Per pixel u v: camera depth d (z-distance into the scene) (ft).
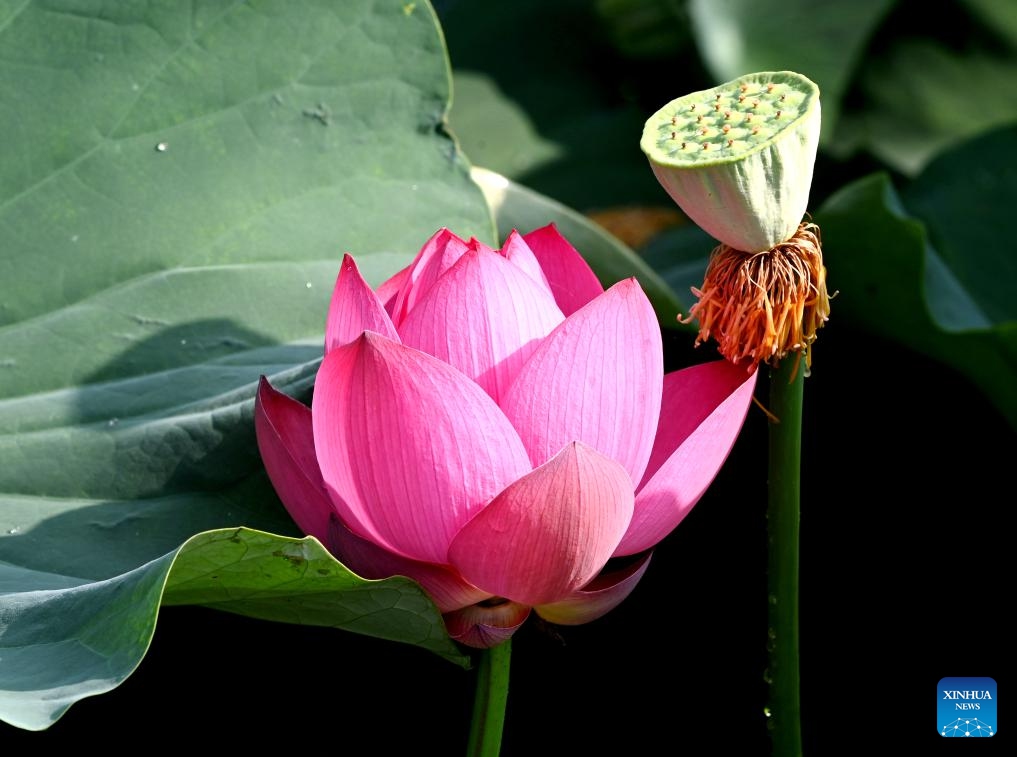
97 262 4.58
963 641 4.78
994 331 4.81
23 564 4.28
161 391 4.51
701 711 4.71
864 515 4.98
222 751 4.56
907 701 4.71
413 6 4.75
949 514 4.98
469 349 4.03
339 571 4.00
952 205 6.15
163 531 4.37
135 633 3.96
